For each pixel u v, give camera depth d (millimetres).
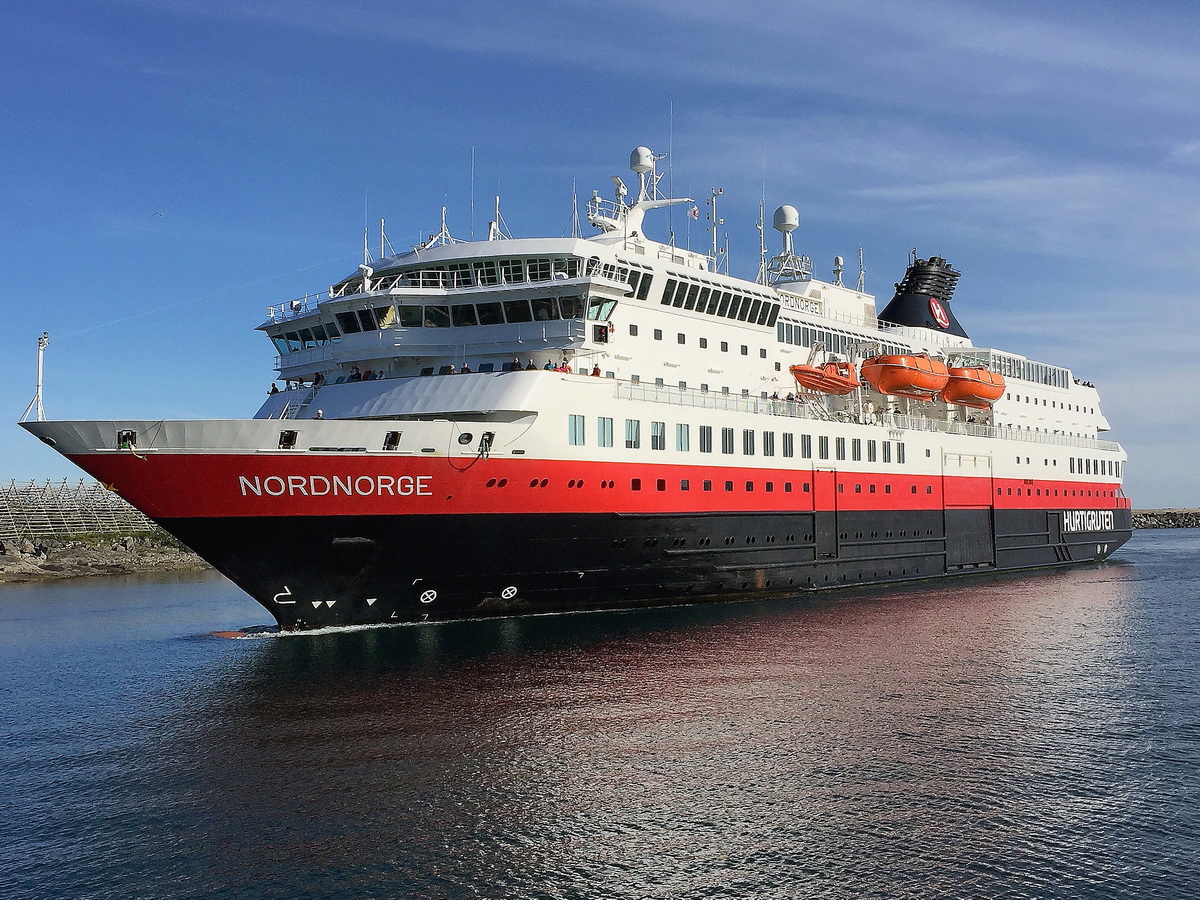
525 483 32031
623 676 26859
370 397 33844
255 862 15633
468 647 30234
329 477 29062
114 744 21766
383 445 29469
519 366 34344
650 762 19828
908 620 36719
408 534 30625
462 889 14688
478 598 33406
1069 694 25609
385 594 32188
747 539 39438
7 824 17312
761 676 27062
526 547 32656
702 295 40219
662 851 15844
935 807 17594
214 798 18281
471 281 35594
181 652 32781
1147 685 26688
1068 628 36000
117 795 18562
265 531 29141
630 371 37469
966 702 24625
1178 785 18719
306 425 28531
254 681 26641
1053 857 15648
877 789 18422
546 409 32250
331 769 19625
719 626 34312
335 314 35969
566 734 21609
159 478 28062
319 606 31828
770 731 21891
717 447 38219
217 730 22438
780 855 15688
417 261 35812
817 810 17422
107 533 87500
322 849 16047
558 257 34719
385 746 20953
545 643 30906
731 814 17234
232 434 28000
